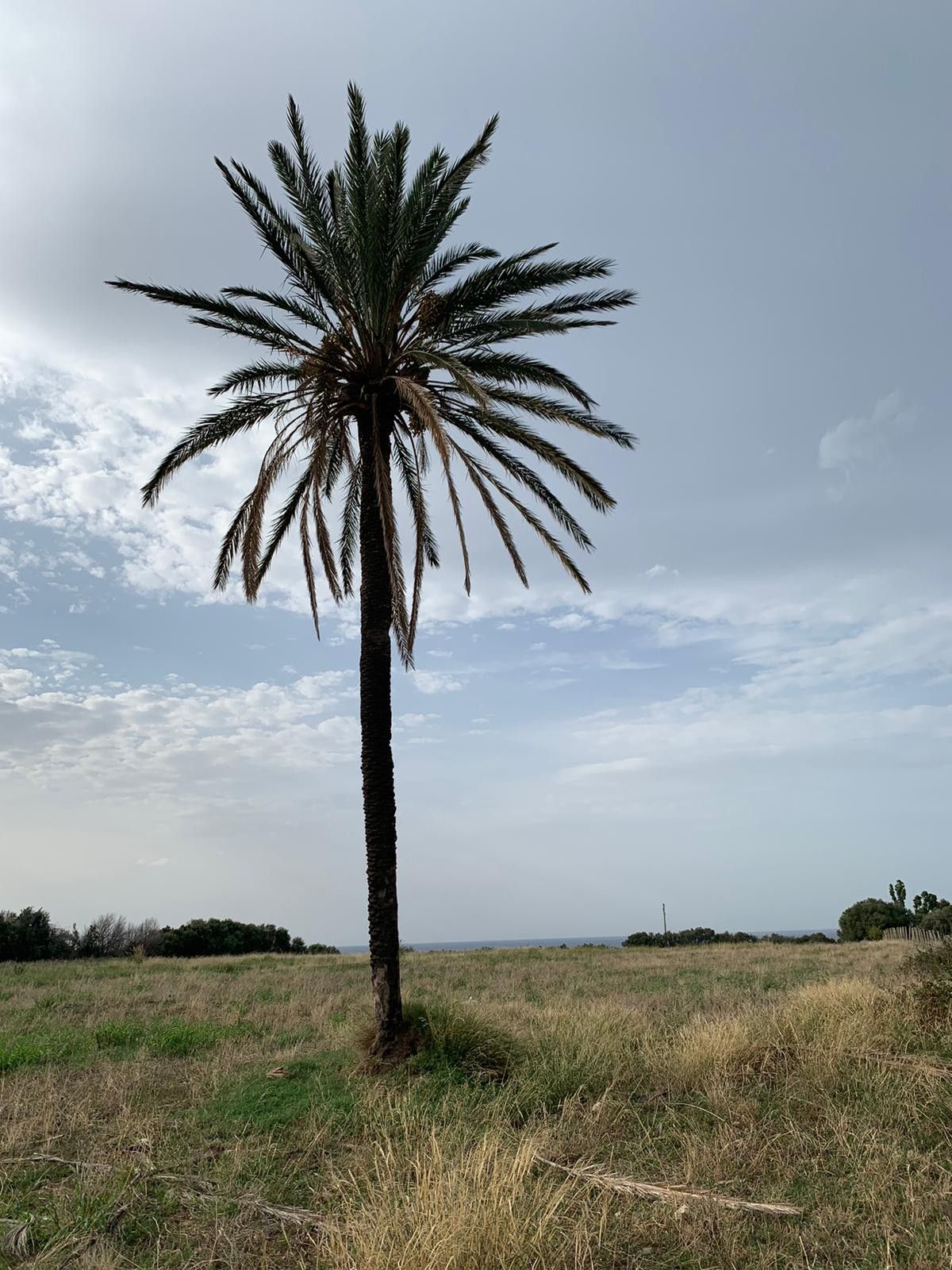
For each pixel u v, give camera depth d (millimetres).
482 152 11898
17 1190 6082
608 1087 8031
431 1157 5695
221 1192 5895
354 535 16094
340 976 24156
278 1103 8320
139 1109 8164
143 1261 4969
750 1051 9008
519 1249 4418
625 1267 4688
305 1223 5312
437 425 10109
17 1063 10609
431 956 36062
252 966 30625
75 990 20594
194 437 12508
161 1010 16203
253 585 12688
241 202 11641
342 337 11750
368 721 11234
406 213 11547
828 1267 4516
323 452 11758
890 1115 6895
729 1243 4754
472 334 12562
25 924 41594
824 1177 5789
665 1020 12297
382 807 10906
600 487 12508
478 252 12828
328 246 11570
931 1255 4531
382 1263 4250
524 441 12516
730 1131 6688
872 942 42656
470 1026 9867
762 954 32344
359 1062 9750
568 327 12695
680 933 56875
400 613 12508
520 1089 8352
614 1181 5664
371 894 10602
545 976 23453
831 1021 9641
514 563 13836
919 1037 9344
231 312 11664
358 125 11062
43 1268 4770
